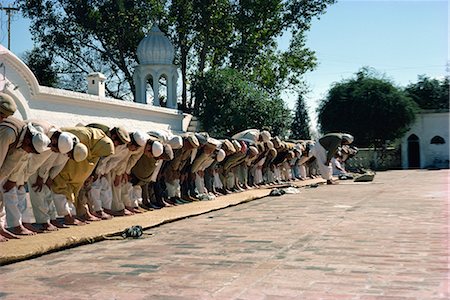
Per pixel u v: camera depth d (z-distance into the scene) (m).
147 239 8.82
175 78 28.73
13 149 8.42
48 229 9.28
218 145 15.80
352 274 5.89
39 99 16.17
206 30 33.09
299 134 54.03
